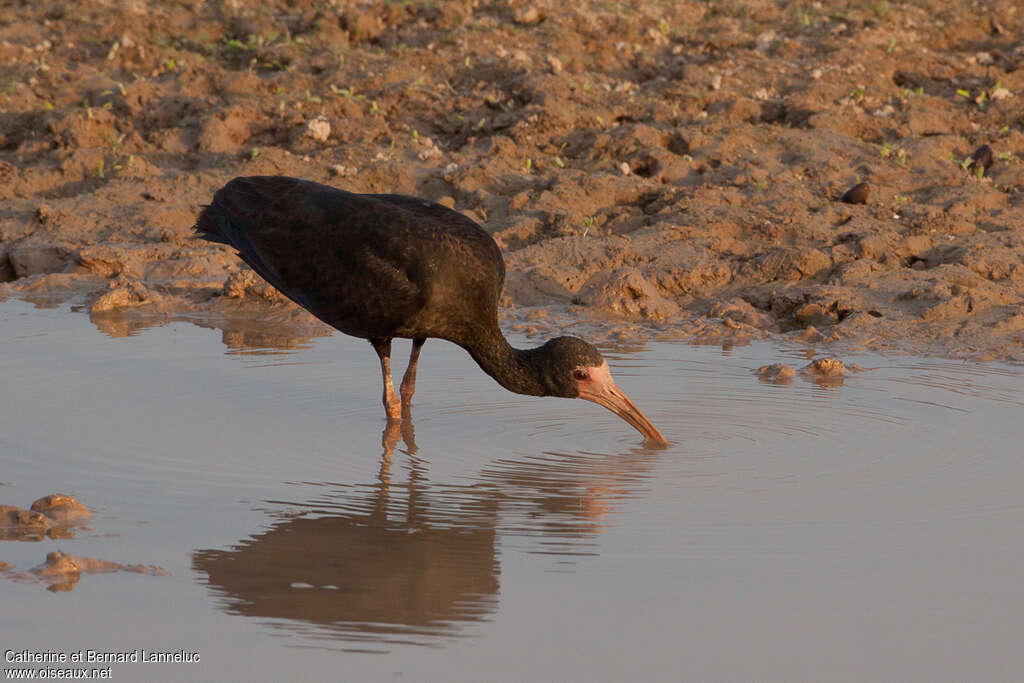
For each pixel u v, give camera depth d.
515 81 23.05
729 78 23.70
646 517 9.38
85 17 26.69
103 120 22.20
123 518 9.22
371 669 6.99
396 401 12.00
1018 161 20.44
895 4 27.72
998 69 24.33
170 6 27.52
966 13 27.08
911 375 13.41
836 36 25.88
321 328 15.62
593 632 7.44
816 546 8.77
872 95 23.19
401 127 22.17
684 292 16.80
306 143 21.45
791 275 16.80
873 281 16.28
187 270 17.67
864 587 8.08
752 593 7.98
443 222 11.83
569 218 18.48
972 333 14.80
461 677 6.90
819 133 21.31
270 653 7.16
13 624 7.46
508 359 11.94
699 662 7.08
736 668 7.01
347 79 23.55
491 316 11.86
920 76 24.39
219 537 8.87
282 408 12.27
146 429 11.44
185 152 21.56
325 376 13.44
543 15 26.42
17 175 20.56
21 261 18.09
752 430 11.60
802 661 7.09
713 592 8.00
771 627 7.52
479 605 7.80
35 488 9.80
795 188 19.27
